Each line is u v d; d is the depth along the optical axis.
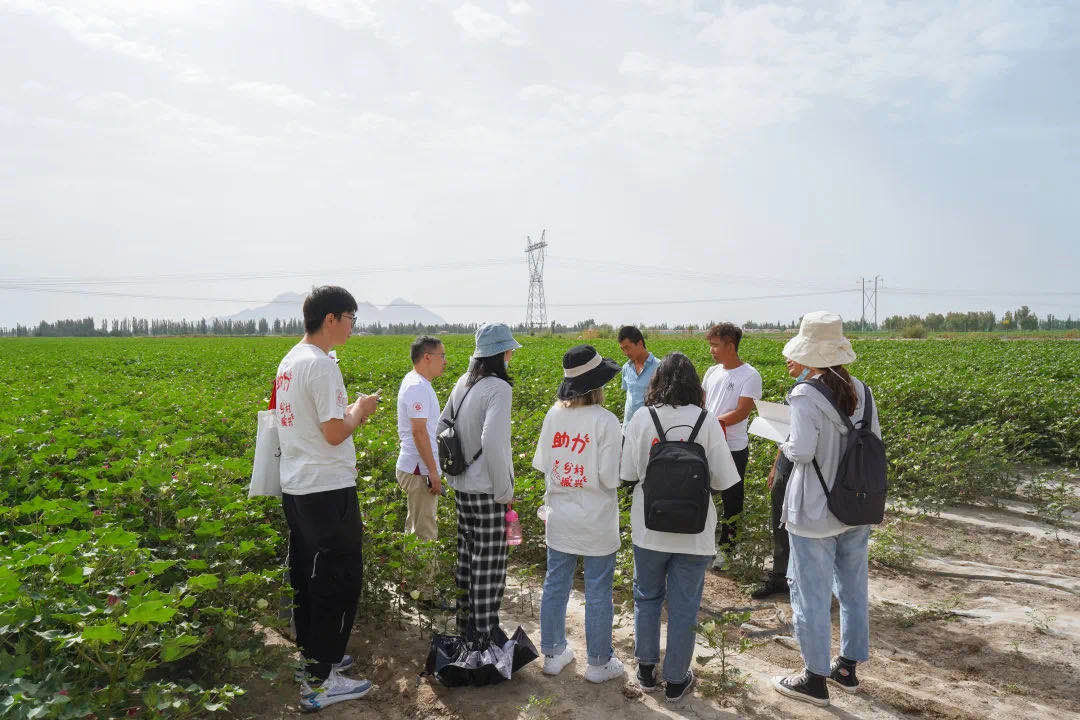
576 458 3.81
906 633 4.58
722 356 5.70
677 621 3.64
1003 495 8.09
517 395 12.68
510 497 3.86
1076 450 9.48
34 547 3.38
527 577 5.56
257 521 4.61
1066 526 7.03
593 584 3.86
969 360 22.09
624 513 5.52
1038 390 11.41
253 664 3.45
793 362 3.83
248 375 18.53
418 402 4.57
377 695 3.73
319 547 3.49
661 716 3.54
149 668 3.03
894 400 11.25
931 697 3.75
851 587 3.79
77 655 2.88
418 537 4.81
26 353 34.09
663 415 3.69
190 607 3.47
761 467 7.43
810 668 3.65
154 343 52.00
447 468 3.98
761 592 5.21
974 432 8.71
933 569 5.80
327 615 3.53
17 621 2.77
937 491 7.76
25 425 6.76
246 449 6.78
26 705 2.39
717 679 3.90
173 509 4.38
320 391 3.41
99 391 10.54
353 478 3.62
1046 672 4.05
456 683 3.79
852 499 3.53
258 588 3.81
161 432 6.66
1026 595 5.23
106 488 4.31
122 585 3.24
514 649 3.87
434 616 4.31
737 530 5.75
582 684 3.87
